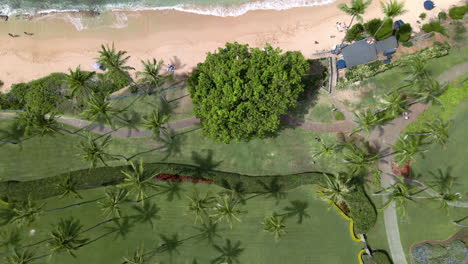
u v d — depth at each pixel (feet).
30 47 169.17
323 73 162.71
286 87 122.21
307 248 146.20
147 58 168.25
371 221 141.59
